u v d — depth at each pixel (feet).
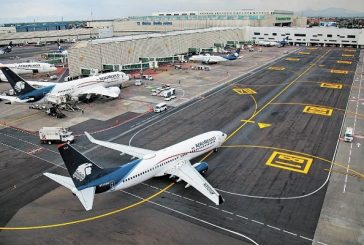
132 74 467.11
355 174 176.76
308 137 229.04
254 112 286.87
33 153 206.90
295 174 177.17
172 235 129.70
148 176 160.56
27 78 451.94
